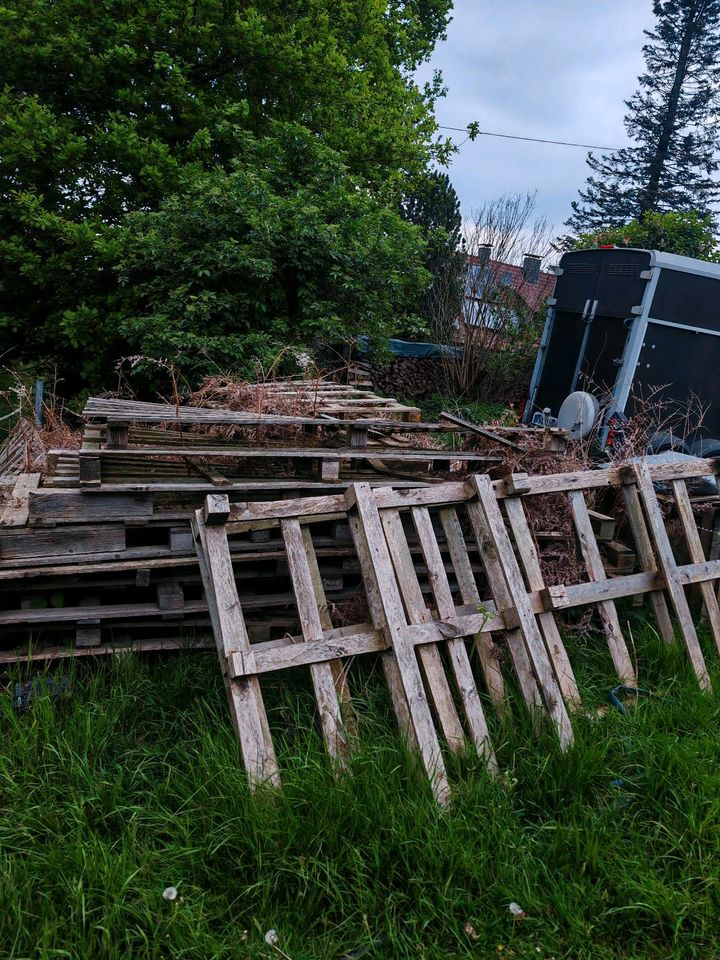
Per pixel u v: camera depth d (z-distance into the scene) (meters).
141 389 8.77
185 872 2.41
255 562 3.68
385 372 12.64
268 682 3.34
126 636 3.48
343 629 3.05
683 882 2.50
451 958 2.22
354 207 8.93
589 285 8.74
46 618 3.22
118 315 8.72
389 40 14.96
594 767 2.90
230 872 2.44
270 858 2.42
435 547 3.31
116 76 10.53
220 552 2.94
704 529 4.89
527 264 14.76
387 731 3.01
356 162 12.50
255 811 2.48
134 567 3.28
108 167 10.60
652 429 7.95
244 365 7.32
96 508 3.22
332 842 2.46
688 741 3.14
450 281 13.87
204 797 2.63
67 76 10.62
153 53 10.59
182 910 2.23
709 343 8.16
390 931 2.25
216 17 10.79
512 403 12.58
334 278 8.33
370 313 8.80
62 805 2.62
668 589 3.87
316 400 4.70
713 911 2.39
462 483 3.55
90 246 9.33
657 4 30.17
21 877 2.33
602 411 7.63
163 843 2.52
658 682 3.73
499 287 13.81
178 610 3.38
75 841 2.44
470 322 13.65
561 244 17.83
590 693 3.50
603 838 2.64
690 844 2.65
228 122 10.44
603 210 32.53
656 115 30.95
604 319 8.46
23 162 9.88
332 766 2.70
